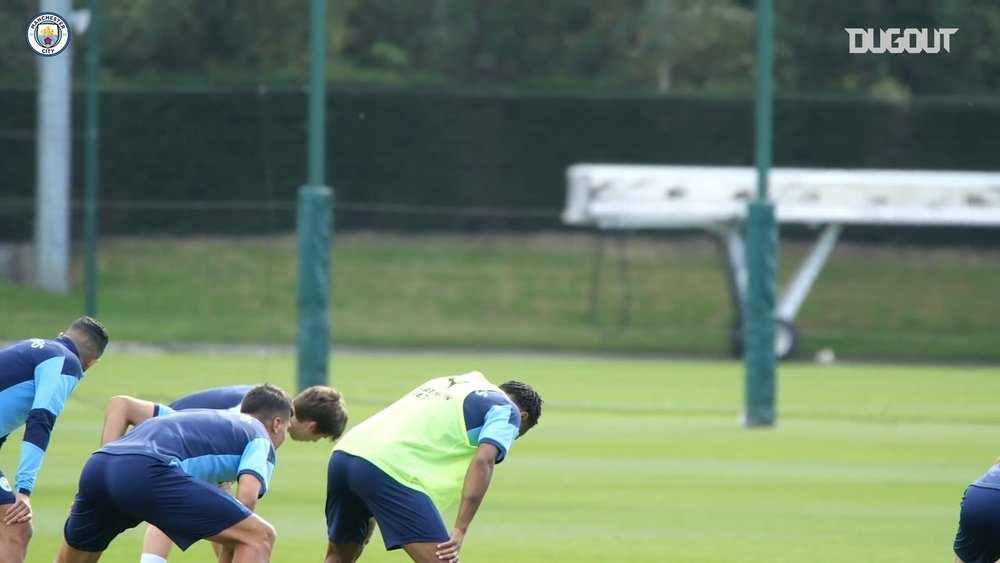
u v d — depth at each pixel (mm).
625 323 119875
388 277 125438
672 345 114625
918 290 123062
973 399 81688
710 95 134250
